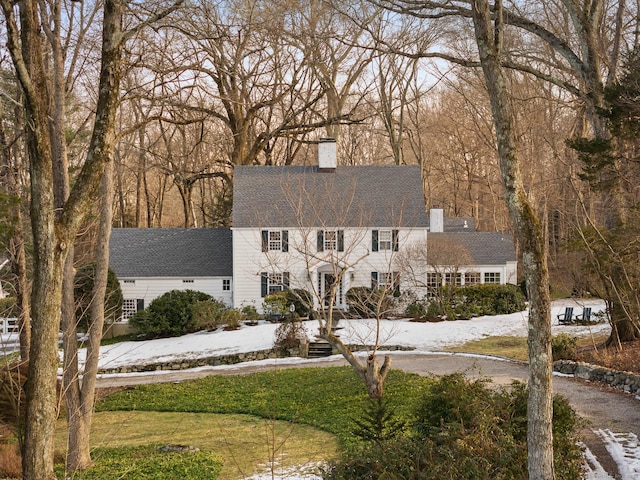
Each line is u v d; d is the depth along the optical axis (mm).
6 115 20141
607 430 13016
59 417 18578
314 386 19922
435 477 8227
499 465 8484
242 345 27953
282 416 17281
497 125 8297
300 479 11570
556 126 43406
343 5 25812
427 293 33594
